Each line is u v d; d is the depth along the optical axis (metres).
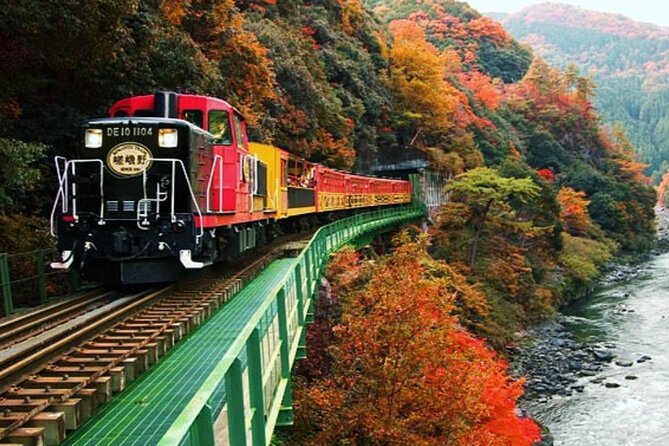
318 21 48.16
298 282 10.52
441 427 13.16
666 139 180.00
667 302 42.12
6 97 14.64
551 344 32.31
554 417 23.22
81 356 7.04
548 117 84.81
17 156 12.02
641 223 74.44
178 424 2.80
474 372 13.92
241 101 24.78
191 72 19.05
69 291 13.71
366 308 14.70
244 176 13.80
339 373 13.98
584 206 61.88
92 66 15.48
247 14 36.34
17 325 9.05
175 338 8.21
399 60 59.22
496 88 93.81
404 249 17.14
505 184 36.88
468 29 112.31
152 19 17.47
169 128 10.49
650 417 22.97
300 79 34.22
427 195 53.34
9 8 11.89
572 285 44.66
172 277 11.09
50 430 5.18
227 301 11.15
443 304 14.62
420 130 58.69
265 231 18.73
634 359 29.84
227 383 4.19
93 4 12.83
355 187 36.47
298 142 34.00
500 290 35.66
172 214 10.30
